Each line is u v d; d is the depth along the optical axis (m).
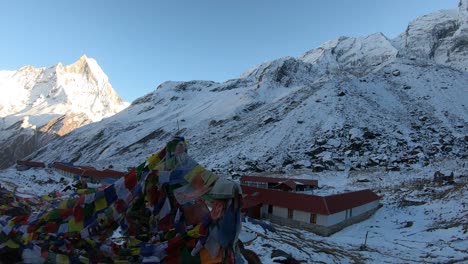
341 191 51.94
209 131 136.12
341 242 28.75
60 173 77.81
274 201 35.03
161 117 189.62
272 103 152.25
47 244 5.43
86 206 5.64
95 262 5.39
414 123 102.81
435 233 30.89
